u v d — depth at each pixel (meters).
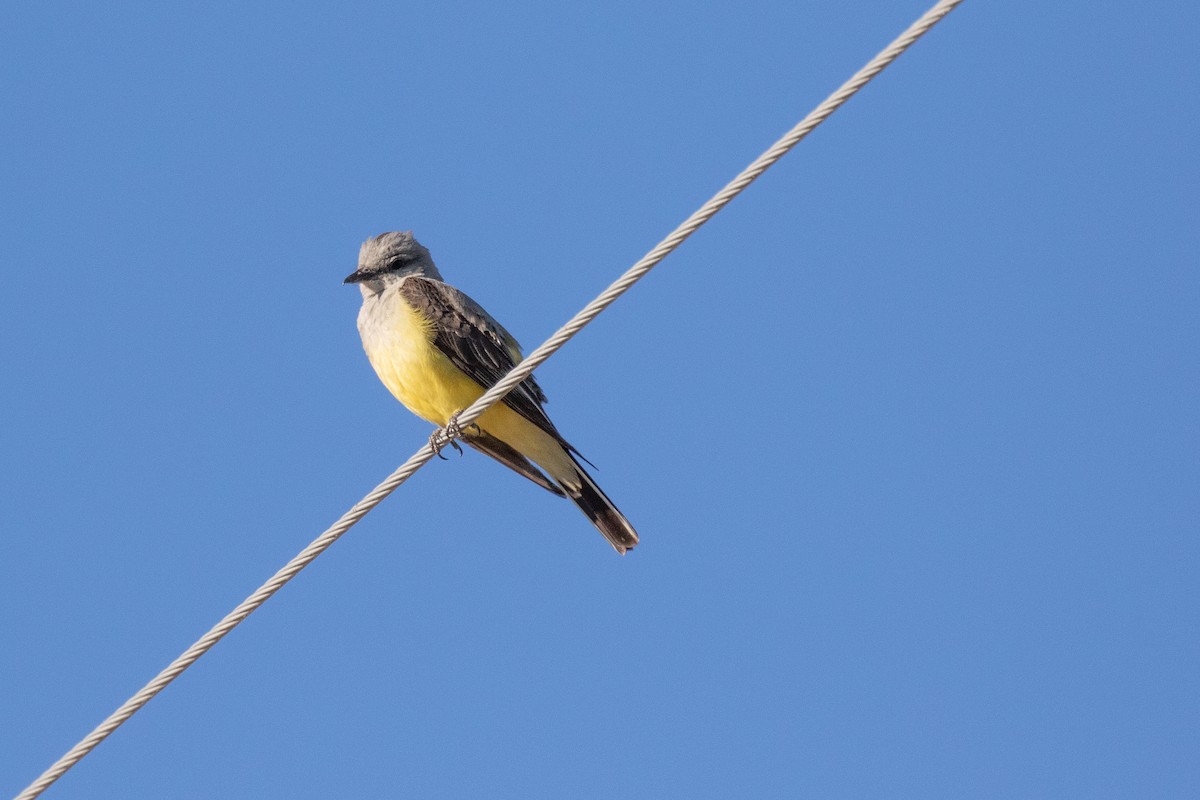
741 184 8.58
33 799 9.23
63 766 9.22
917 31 7.73
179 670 9.44
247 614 9.68
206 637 9.56
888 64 7.88
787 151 8.37
